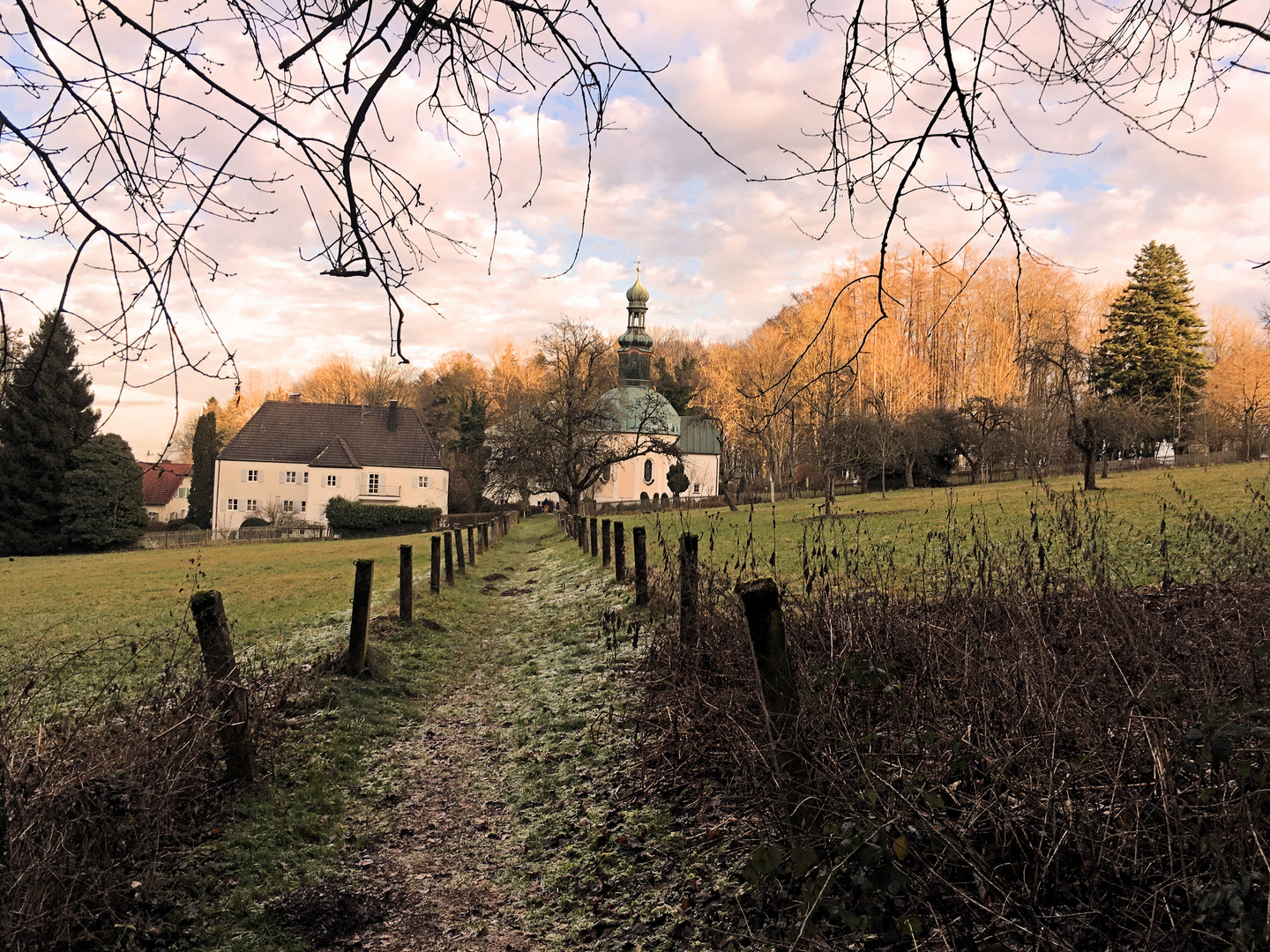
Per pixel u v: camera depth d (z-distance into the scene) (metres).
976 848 3.70
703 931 4.07
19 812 3.99
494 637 12.79
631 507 60.12
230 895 4.87
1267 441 51.12
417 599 14.97
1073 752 3.96
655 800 5.64
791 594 7.11
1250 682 4.14
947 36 2.40
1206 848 2.99
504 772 6.93
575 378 52.22
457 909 4.88
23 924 3.81
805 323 46.00
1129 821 3.41
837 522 18.05
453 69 2.71
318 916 4.78
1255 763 3.24
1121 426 47.53
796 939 3.28
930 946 3.32
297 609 15.66
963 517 20.09
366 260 2.76
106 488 49.25
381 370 102.12
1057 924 3.22
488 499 76.69
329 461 69.50
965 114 2.55
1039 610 5.89
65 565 36.84
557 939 4.43
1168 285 55.66
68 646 12.34
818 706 4.35
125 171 2.68
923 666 5.16
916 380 57.81
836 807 3.85
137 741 5.02
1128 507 19.58
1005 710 4.29
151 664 9.95
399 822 6.10
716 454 82.56
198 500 71.69
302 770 6.61
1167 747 3.54
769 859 3.57
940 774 4.05
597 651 10.08
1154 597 7.68
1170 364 54.78
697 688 6.08
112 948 4.22
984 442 50.69
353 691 8.70
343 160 2.57
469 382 99.31
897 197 2.66
